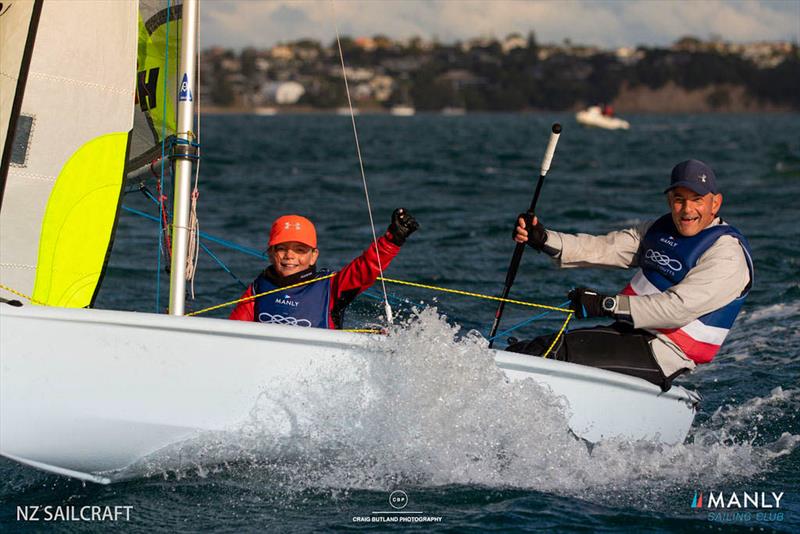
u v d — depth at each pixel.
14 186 14.29
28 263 14.40
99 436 13.26
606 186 60.31
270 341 13.65
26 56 14.12
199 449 13.76
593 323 24.14
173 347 13.34
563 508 13.52
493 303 25.97
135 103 16.92
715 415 18.50
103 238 14.91
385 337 14.15
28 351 12.82
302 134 173.62
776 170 71.00
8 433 12.88
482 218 42.94
